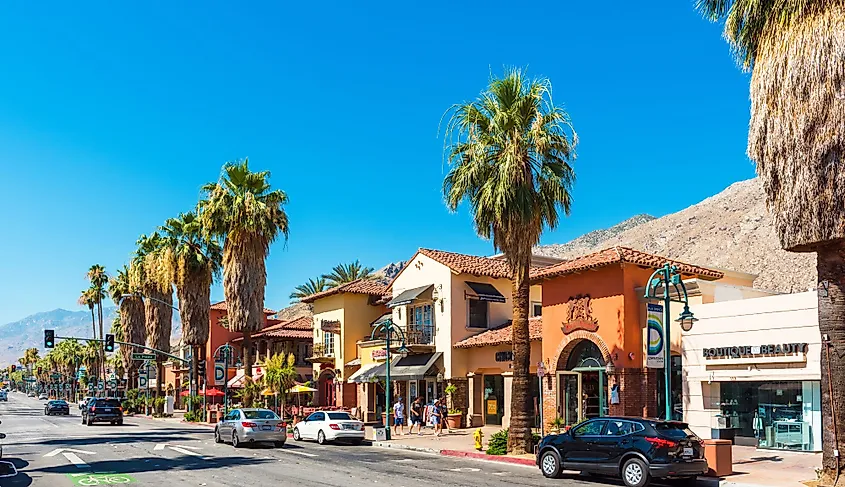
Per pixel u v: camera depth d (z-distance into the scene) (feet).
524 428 79.05
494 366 119.75
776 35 50.75
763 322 77.97
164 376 257.34
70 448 92.27
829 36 47.70
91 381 355.15
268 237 139.95
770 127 50.98
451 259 130.52
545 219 80.38
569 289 97.45
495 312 132.16
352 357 152.56
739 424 81.15
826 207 48.47
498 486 56.49
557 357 98.12
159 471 66.28
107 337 161.68
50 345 159.63
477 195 80.28
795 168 49.65
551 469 62.13
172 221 172.14
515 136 77.25
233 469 67.92
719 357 81.41
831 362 51.72
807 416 75.05
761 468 64.90
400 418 113.50
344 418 101.71
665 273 69.56
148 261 186.50
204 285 171.53
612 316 90.63
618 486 57.57
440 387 128.57
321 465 71.87
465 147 81.51
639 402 88.33
